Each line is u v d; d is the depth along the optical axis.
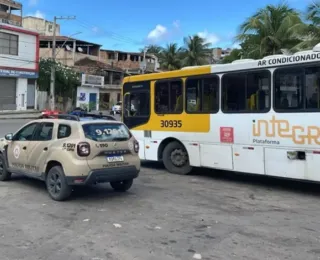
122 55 79.69
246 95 9.45
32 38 43.50
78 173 7.48
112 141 7.90
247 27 27.41
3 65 40.22
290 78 8.59
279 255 5.00
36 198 8.02
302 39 25.69
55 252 5.01
